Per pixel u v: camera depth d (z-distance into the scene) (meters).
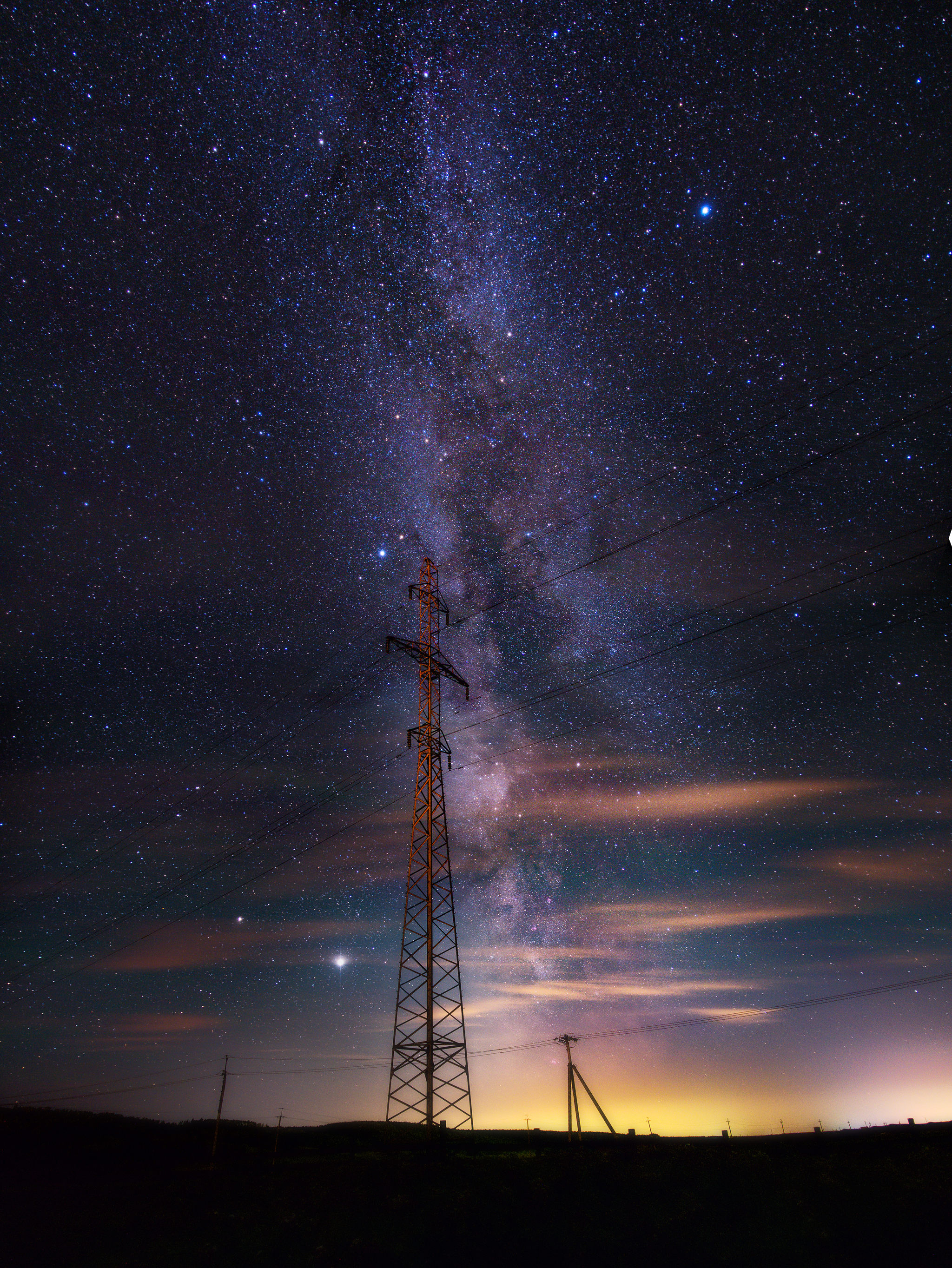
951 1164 20.16
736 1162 21.73
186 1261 18.06
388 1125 44.22
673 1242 18.34
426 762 29.53
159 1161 32.69
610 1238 18.61
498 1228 18.97
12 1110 48.69
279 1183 22.36
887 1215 18.31
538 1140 27.97
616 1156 22.86
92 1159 33.72
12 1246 19.23
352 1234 18.84
